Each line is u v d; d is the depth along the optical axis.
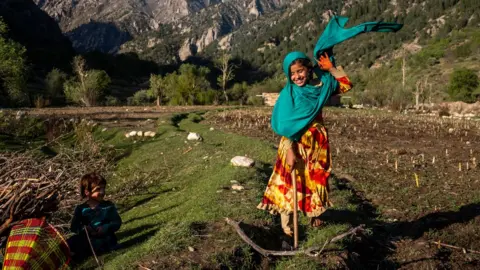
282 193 5.19
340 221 6.70
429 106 46.28
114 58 146.75
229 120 23.64
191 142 14.69
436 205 8.09
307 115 4.83
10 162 6.83
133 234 6.91
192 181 10.25
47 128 22.06
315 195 5.09
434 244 6.29
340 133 18.83
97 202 5.95
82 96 47.34
